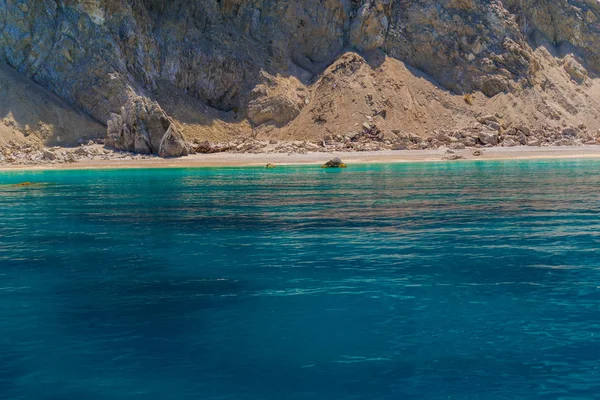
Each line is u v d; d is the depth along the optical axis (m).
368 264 15.01
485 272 14.09
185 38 71.25
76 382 8.73
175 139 59.25
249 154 61.50
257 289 12.98
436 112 73.88
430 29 78.38
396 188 32.75
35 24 65.50
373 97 71.44
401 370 9.00
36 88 63.44
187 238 18.84
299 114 70.75
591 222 20.50
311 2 75.88
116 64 66.12
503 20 80.81
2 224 22.09
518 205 25.03
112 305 12.05
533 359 9.31
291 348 9.81
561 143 68.94
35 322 11.12
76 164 54.47
